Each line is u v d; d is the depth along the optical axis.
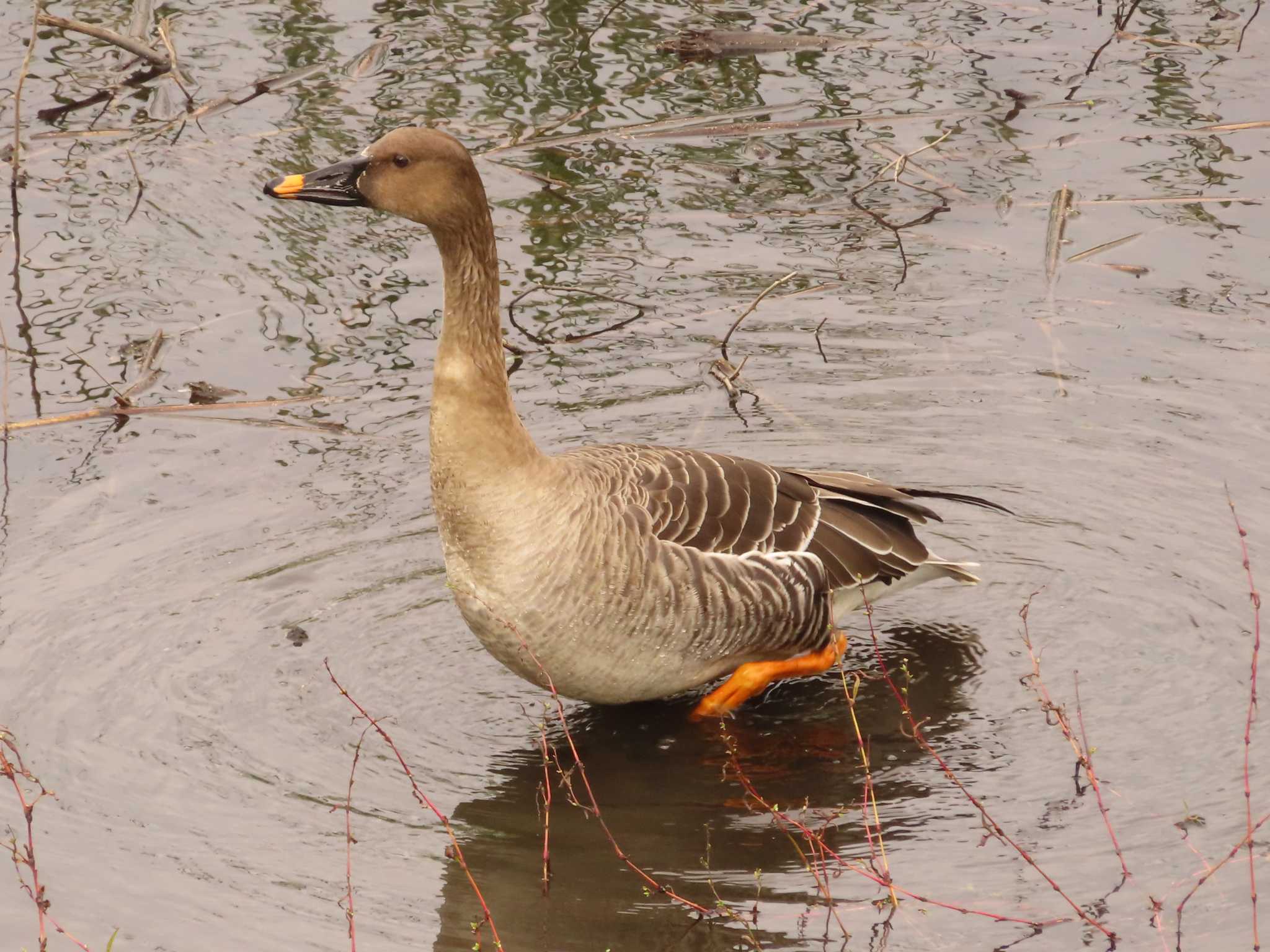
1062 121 19.12
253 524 13.19
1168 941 8.80
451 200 10.53
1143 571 12.66
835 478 12.23
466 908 9.23
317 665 11.62
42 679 11.29
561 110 19.33
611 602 10.52
